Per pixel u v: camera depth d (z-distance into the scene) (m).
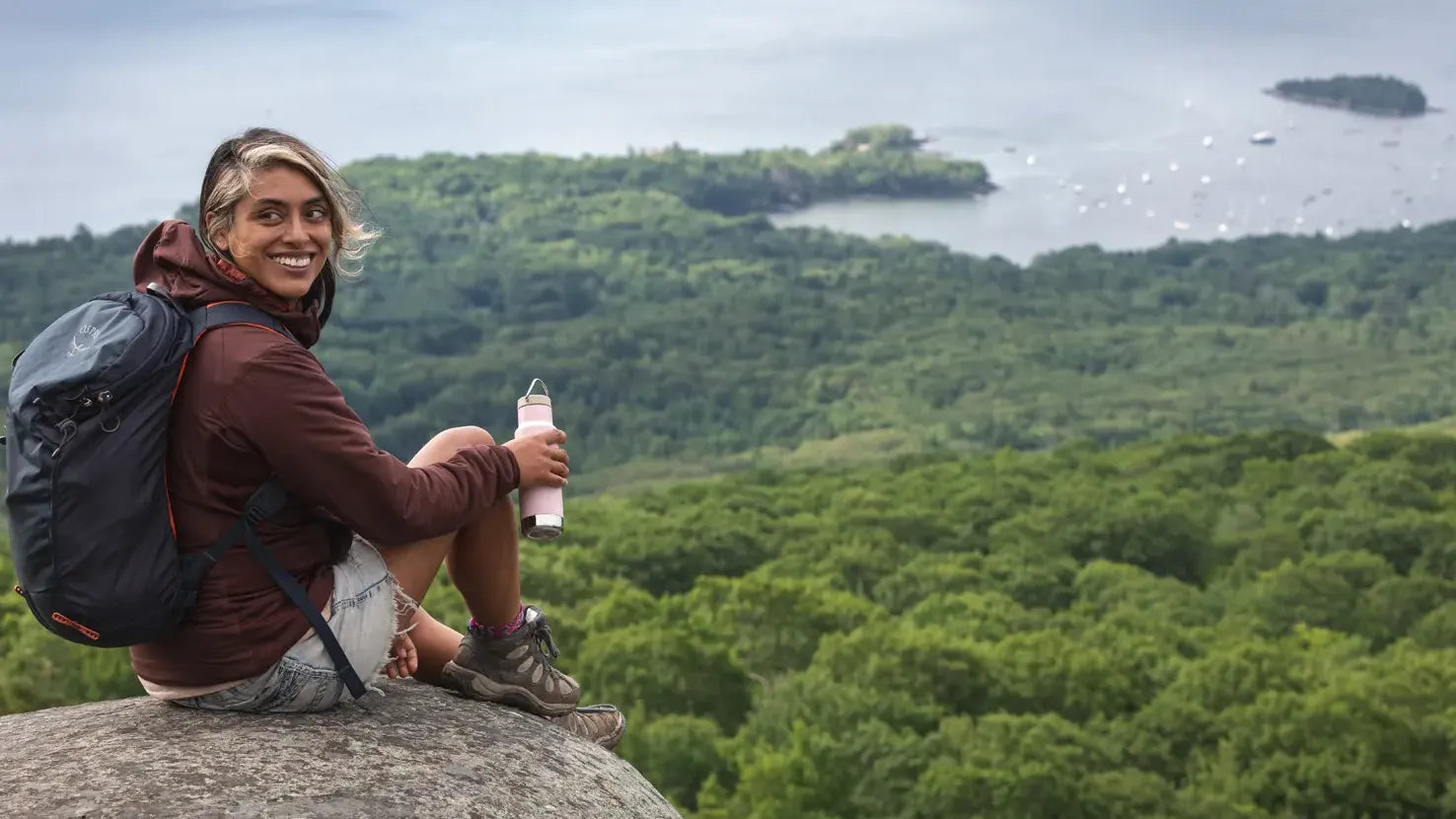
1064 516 130.88
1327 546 121.44
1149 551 124.69
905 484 159.12
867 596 114.75
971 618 94.62
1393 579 105.06
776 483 177.50
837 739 62.66
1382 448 162.75
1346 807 57.34
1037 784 54.62
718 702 70.00
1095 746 61.62
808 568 116.81
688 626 75.81
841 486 166.25
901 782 56.41
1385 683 69.94
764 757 55.72
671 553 119.12
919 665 72.06
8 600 53.53
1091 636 85.31
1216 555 125.00
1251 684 72.06
